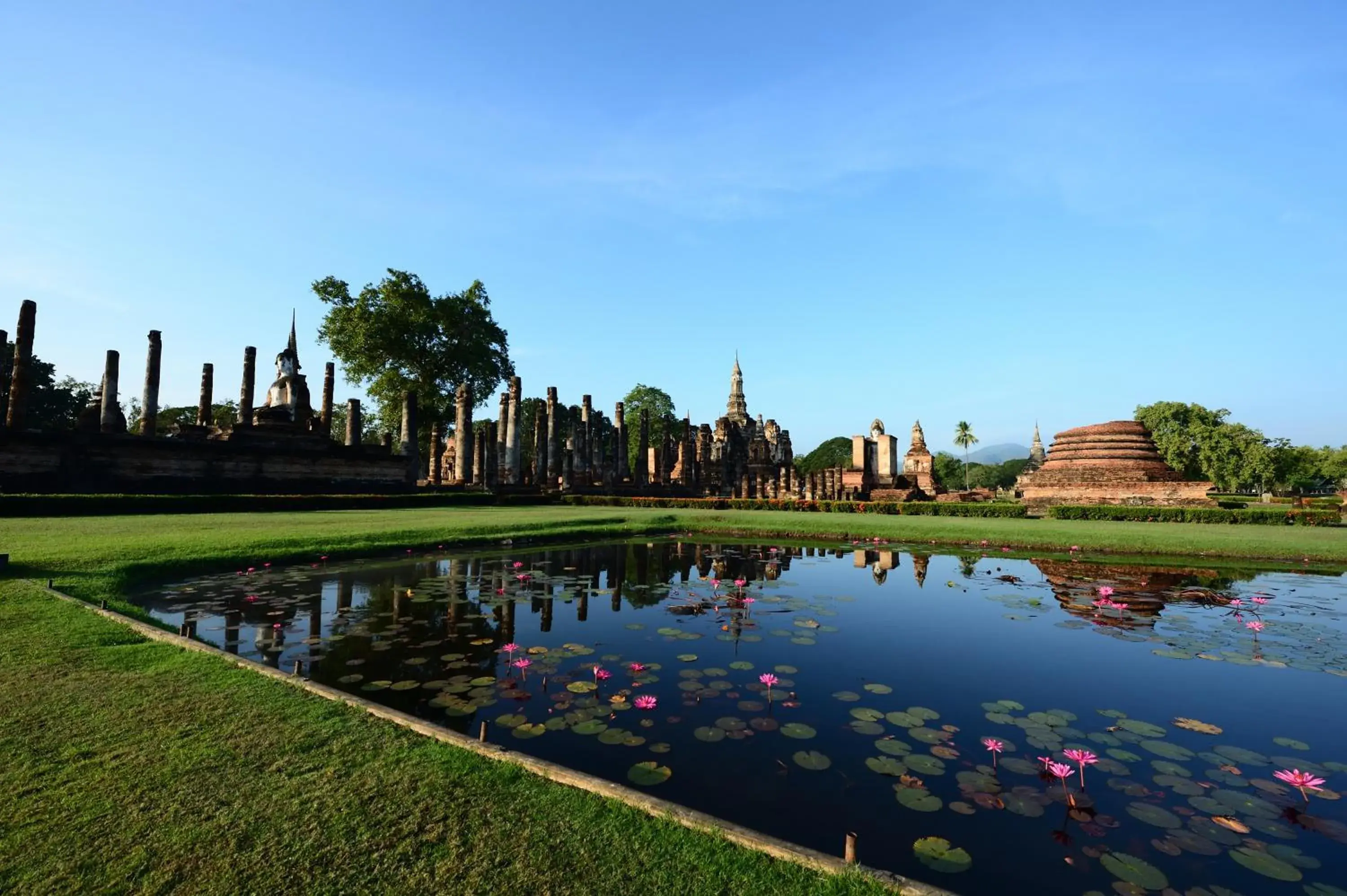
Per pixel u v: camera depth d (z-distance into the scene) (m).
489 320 47.53
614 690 6.12
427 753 4.16
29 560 10.80
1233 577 13.30
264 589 10.84
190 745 4.18
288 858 3.01
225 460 31.45
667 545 18.98
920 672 6.83
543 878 2.90
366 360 42.53
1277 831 3.80
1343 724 5.50
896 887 2.89
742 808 3.97
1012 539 18.58
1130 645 7.95
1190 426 67.19
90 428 30.50
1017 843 3.63
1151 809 4.03
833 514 30.23
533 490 40.41
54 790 3.58
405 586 11.27
